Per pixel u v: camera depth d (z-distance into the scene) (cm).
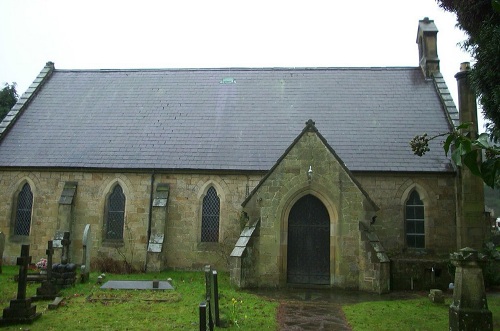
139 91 2842
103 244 2291
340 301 1532
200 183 2281
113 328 1112
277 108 2602
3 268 2202
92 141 2478
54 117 2673
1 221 2373
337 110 2552
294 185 1836
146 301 1427
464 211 2050
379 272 1691
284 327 1183
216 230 2270
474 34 1494
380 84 2744
